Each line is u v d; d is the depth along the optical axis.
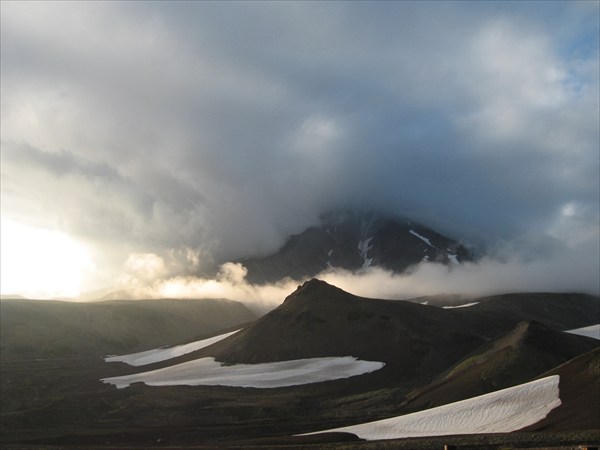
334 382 156.38
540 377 90.88
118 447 93.88
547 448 63.44
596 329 193.38
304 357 181.50
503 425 77.12
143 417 125.00
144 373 185.38
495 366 119.44
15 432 113.31
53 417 123.25
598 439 64.19
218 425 114.50
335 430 93.12
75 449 92.06
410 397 125.56
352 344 183.88
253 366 179.00
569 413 75.12
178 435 104.88
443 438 74.81
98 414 128.50
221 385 158.75
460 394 111.81
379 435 84.25
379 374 160.12
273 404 133.50
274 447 81.56
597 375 81.62
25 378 171.25
